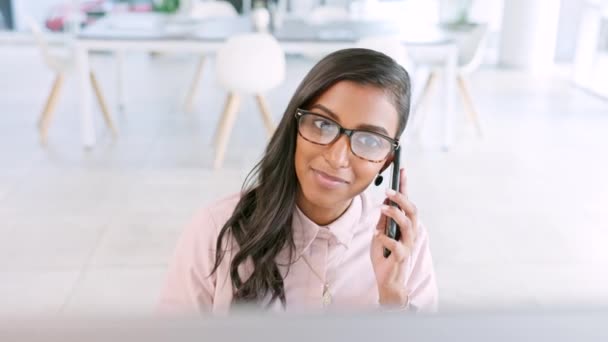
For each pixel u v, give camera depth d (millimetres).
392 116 923
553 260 3039
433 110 5715
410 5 7461
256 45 4152
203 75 7062
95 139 4766
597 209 3660
